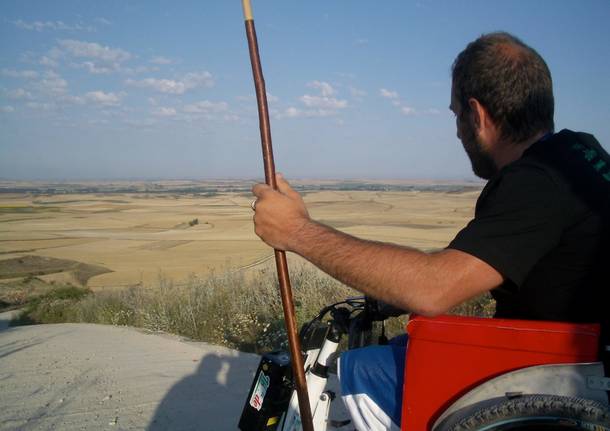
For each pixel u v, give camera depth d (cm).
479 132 220
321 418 237
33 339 893
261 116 224
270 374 246
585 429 175
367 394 221
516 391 190
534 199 181
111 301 1334
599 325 183
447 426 196
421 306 181
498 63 207
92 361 673
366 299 244
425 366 203
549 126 216
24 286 3478
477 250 179
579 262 186
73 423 459
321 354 240
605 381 180
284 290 220
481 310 629
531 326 188
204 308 907
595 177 189
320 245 197
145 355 696
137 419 466
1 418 473
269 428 246
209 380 572
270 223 207
